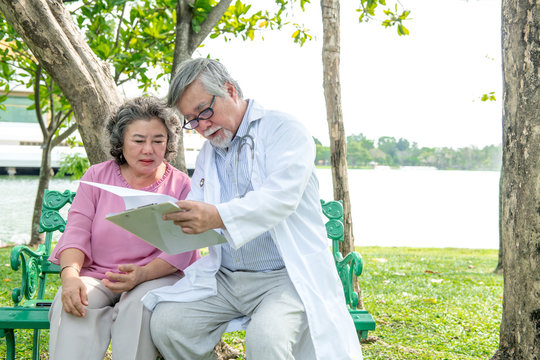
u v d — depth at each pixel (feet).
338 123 13.05
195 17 13.33
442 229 43.34
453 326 13.64
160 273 8.20
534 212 7.97
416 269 22.47
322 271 7.61
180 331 7.41
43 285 9.89
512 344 8.41
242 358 11.18
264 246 7.81
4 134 92.68
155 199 7.22
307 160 7.51
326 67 13.07
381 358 11.09
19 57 24.31
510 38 8.28
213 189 8.11
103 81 10.62
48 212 10.12
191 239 7.22
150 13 18.21
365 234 40.14
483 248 33.91
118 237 8.45
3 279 18.04
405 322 13.97
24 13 9.74
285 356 6.86
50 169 26.63
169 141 8.92
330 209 10.56
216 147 8.38
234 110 7.89
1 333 7.80
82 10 19.16
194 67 7.61
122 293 8.25
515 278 8.29
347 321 7.52
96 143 10.57
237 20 18.80
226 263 8.17
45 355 11.31
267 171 7.75
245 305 7.87
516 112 8.21
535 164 7.95
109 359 11.10
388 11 17.49
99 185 7.04
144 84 22.95
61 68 10.16
